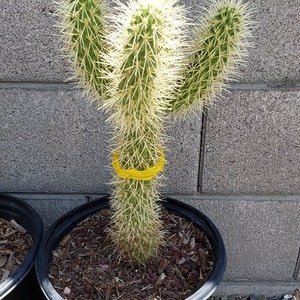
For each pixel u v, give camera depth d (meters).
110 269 0.49
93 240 0.52
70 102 0.54
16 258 0.52
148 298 0.46
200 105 0.42
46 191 0.60
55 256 0.50
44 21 0.49
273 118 0.54
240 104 0.53
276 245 0.64
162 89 0.35
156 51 0.31
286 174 0.58
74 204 0.61
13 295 0.45
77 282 0.47
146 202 0.44
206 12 0.48
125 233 0.47
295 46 0.50
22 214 0.55
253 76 0.52
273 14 0.48
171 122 0.52
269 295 0.68
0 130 0.56
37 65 0.52
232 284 0.67
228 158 0.57
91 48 0.35
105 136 0.56
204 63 0.37
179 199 0.60
